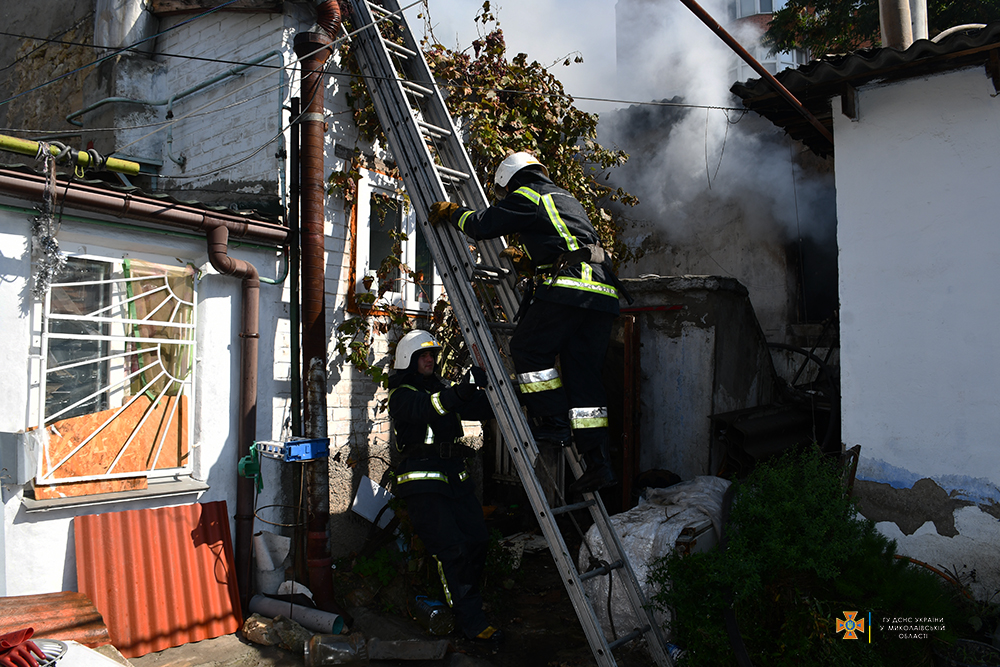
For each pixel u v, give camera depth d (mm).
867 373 4453
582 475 3781
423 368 4523
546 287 3471
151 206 4062
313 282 4719
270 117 5324
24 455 3582
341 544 5305
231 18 5738
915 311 4289
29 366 3799
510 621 4625
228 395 4660
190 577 4188
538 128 6320
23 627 3158
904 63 4059
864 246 4500
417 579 4785
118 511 4070
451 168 4684
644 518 4555
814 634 3445
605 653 3453
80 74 6902
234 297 4730
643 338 7012
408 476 4387
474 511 4547
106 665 2551
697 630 3543
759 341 7473
